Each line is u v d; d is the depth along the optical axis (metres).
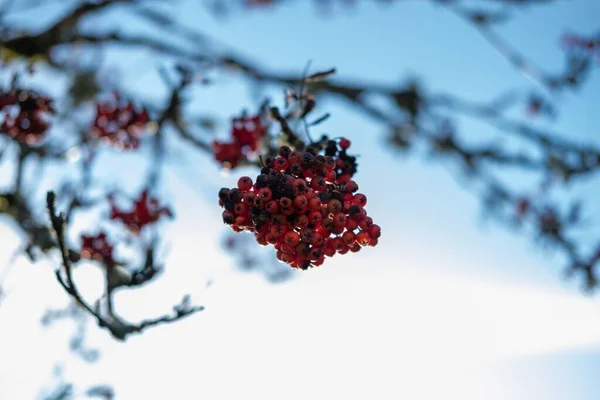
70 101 5.76
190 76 4.34
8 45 5.45
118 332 2.86
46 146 4.38
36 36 5.55
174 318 2.93
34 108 3.57
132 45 6.71
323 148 2.85
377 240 2.21
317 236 2.11
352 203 2.26
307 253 2.15
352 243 2.18
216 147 3.67
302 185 2.08
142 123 4.31
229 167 3.65
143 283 3.02
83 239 3.68
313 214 2.09
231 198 2.15
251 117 3.67
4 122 3.54
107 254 3.66
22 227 3.94
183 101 4.43
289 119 3.18
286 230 2.13
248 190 2.19
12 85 3.52
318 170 2.21
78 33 6.13
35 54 5.57
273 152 3.34
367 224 2.21
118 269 3.57
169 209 3.98
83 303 2.80
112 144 4.31
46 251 3.74
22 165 4.24
